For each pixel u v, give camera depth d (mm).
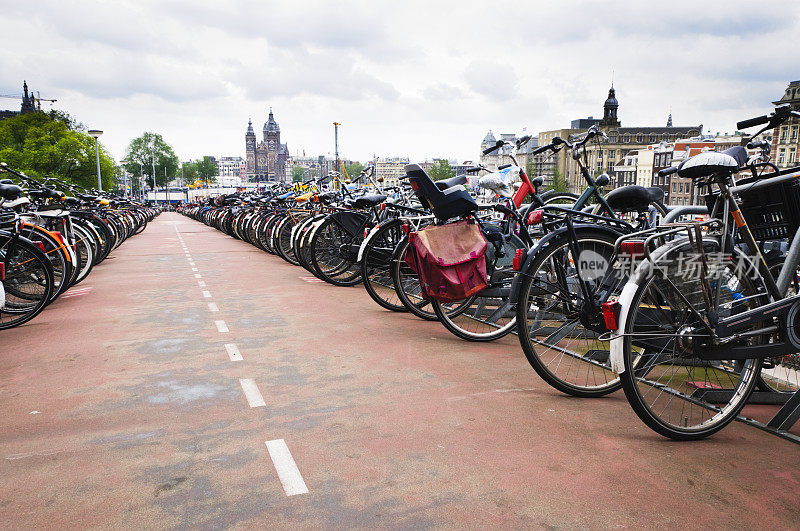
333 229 7523
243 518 2016
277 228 10297
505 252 4598
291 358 4023
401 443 2611
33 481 2287
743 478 2293
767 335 2771
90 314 5715
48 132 68562
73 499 2150
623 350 2576
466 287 4207
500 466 2387
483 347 4352
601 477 2295
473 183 5359
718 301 2707
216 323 5215
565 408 3064
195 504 2109
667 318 2707
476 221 4422
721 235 2725
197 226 29438
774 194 2805
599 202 3934
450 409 3035
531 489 2199
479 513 2037
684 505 2090
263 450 2551
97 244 9102
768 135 3627
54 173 65938
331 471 2350
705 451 2545
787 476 2314
